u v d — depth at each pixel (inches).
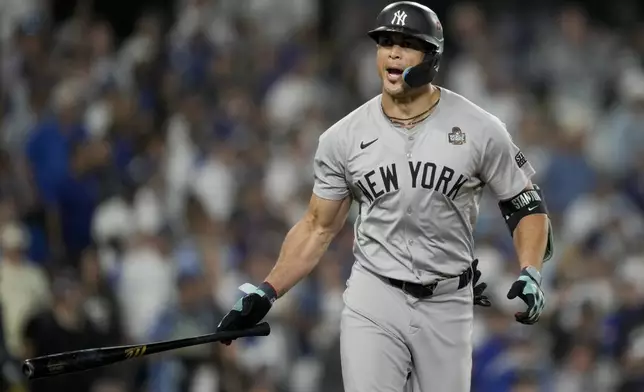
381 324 867.4
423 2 2524.6
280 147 2031.3
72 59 2074.3
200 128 1990.7
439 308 871.1
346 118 874.8
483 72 2279.8
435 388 879.1
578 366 1644.9
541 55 2412.6
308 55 2283.5
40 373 821.2
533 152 2071.9
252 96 2170.3
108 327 1515.7
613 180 2107.5
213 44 2181.3
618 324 1679.4
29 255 1637.6
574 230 1953.7
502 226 1866.4
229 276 1716.3
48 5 2268.7
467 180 852.0
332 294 1710.1
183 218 1785.2
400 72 841.5
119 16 2421.3
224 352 1513.3
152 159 1902.1
